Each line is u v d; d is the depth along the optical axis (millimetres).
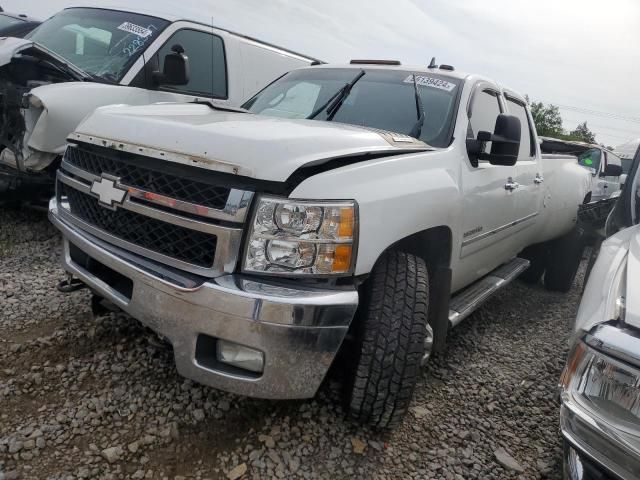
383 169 2373
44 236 4668
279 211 2016
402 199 2371
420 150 2805
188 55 5504
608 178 9711
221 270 2041
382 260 2486
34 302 3367
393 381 2344
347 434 2539
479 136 3262
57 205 2822
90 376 2670
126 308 2289
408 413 2846
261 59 6402
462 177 3029
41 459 2113
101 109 2814
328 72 3902
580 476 1882
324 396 2771
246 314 1973
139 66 5047
